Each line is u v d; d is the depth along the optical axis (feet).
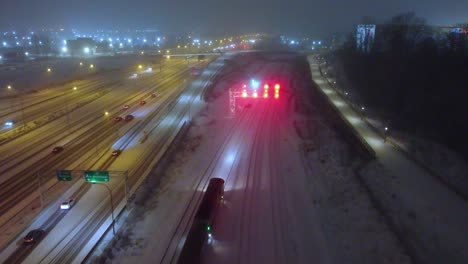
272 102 309.42
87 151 191.01
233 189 147.64
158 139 212.84
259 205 134.41
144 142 206.90
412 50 351.25
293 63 543.80
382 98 277.64
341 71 419.95
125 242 111.96
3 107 271.90
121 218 125.70
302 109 287.48
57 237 114.42
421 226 112.27
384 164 160.66
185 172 167.53
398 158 168.35
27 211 130.72
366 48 433.48
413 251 101.40
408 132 208.33
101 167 170.50
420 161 162.81
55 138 210.18
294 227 119.34
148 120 250.98
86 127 231.50
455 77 242.58
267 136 221.66
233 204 134.62
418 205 124.26
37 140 206.39
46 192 145.07
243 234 114.93
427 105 227.20
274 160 182.09
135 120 249.75
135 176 160.56
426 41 334.44
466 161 163.73
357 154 182.19
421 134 202.90
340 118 244.22
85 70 442.50
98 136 214.90
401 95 262.67
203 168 171.63
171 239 113.39
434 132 200.95
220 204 130.00
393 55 348.38
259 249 107.34
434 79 253.85
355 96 306.55
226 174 163.94
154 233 116.78
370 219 119.55
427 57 295.89
